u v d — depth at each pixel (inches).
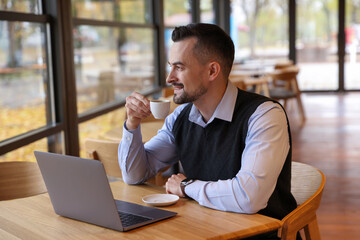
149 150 74.1
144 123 137.9
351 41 409.1
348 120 284.2
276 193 62.3
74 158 53.2
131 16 224.2
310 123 278.2
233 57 65.2
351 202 142.0
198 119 66.6
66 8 149.3
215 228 51.9
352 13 406.0
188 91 63.0
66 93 150.7
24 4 133.2
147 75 247.6
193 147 68.1
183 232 50.9
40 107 141.0
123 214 56.4
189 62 62.2
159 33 259.9
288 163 64.2
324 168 180.4
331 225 124.6
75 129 155.3
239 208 56.7
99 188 52.1
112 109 191.5
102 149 96.7
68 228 54.0
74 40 164.1
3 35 122.0
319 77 416.8
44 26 143.7
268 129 61.0
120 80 208.7
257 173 58.3
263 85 267.6
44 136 137.5
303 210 57.2
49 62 146.3
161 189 68.7
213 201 58.5
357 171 174.9
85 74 172.6
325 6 407.2
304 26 411.5
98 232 52.2
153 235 50.4
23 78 131.5
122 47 210.5
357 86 415.2
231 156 63.7
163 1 262.7
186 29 62.7
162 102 65.9
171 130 73.7
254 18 413.1
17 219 57.7
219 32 63.3
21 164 98.1
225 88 64.8
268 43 414.9
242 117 63.0
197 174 68.1
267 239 58.4
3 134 121.3
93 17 180.2
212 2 390.6
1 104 120.7
